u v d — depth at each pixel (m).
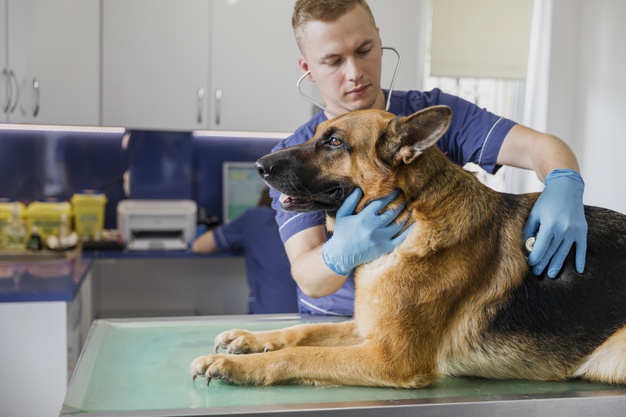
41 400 2.74
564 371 1.24
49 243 3.42
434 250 1.23
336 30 1.47
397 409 1.06
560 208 1.29
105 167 3.86
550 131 3.50
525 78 3.68
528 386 1.23
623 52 3.18
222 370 1.17
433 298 1.22
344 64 1.51
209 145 3.93
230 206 3.91
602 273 1.26
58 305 2.72
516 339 1.24
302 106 3.54
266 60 3.49
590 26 3.38
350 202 1.29
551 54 3.47
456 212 1.26
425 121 1.21
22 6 3.30
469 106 1.79
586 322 1.24
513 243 1.28
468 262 1.24
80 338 3.13
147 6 3.38
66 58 3.35
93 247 3.53
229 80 3.48
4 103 3.31
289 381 1.20
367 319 1.26
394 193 1.27
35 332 2.71
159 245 3.58
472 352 1.25
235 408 1.04
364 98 1.54
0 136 3.75
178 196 3.93
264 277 3.23
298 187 1.29
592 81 3.37
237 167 3.90
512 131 1.70
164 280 3.73
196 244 3.46
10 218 3.49
